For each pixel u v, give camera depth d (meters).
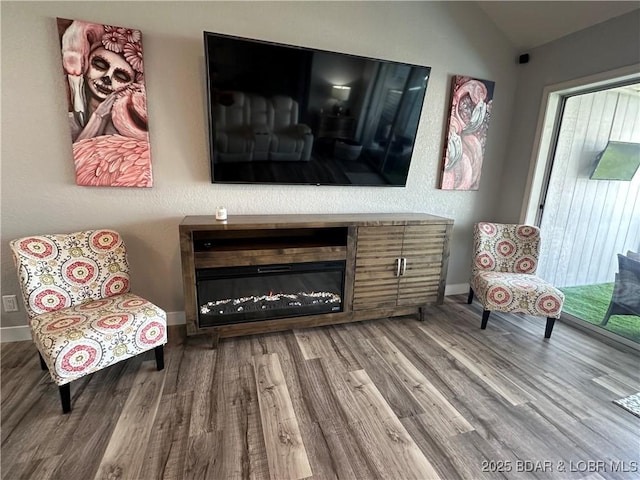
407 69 2.41
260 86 2.13
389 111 2.48
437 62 2.71
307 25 2.32
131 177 2.14
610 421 1.59
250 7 2.18
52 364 1.45
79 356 1.51
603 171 2.57
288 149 2.33
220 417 1.54
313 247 2.21
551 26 2.56
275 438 1.42
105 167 2.07
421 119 2.78
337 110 2.34
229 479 1.23
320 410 1.60
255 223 2.05
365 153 2.54
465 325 2.59
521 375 1.95
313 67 2.19
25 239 1.75
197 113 2.21
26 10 1.81
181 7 2.06
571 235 2.85
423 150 2.85
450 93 2.82
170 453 1.34
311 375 1.88
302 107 2.25
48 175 2.02
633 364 2.11
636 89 2.35
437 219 2.50
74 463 1.28
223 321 2.16
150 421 1.50
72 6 1.88
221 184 2.36
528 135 2.93
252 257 2.08
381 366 1.99
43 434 1.42
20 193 2.00
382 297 2.47
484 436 1.47
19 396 1.65
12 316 2.14
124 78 2.01
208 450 1.35
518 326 2.61
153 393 1.69
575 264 2.83
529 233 2.75
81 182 2.05
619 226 2.48
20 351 2.04
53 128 1.97
